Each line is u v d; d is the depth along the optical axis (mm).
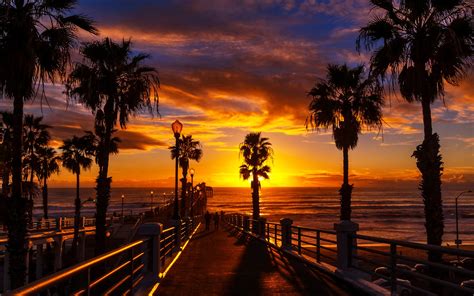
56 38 17422
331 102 28516
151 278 11805
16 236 16922
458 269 6266
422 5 16375
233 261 17016
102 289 20094
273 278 12641
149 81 27859
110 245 48250
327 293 10438
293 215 137875
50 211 165250
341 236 11781
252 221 32688
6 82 16781
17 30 16547
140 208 166375
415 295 14305
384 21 17406
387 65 17500
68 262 40312
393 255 8516
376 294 9133
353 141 28594
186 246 24297
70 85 26297
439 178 16594
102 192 26797
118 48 26953
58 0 17750
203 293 10578
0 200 18031
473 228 89875
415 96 17203
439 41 16797
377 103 28406
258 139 53250
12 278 16812
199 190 103250
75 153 60656
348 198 28078
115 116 27062
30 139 56344
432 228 16359
